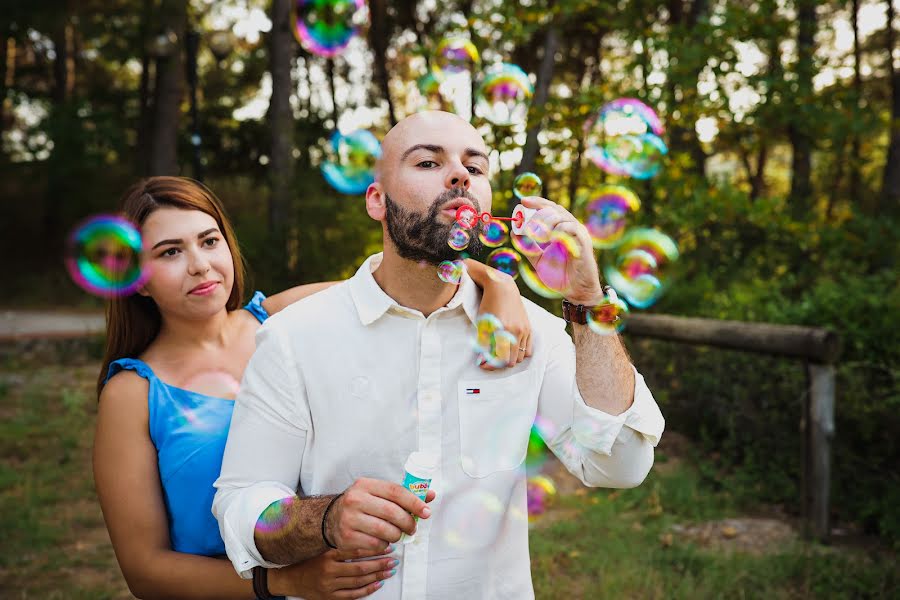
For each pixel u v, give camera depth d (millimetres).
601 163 2170
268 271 8391
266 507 1151
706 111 5883
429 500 1134
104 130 15344
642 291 1551
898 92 9109
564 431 1353
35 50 18844
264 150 16266
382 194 1228
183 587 1340
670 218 5492
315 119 15258
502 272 1427
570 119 5836
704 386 4559
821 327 3668
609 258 1576
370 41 14211
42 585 3014
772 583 2820
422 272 1240
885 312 3615
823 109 6137
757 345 3646
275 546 1129
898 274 4066
